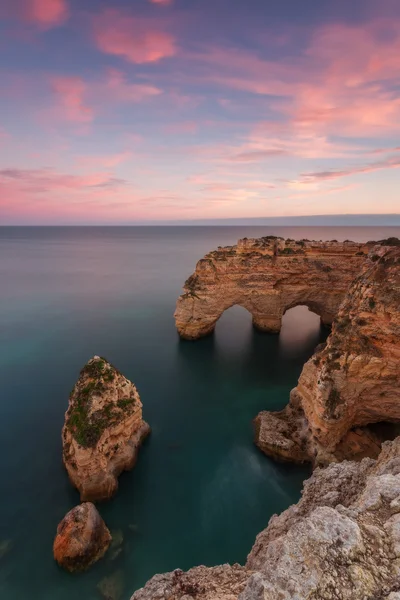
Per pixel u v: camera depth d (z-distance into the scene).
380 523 10.12
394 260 27.45
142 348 51.91
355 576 8.55
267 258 52.25
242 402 37.47
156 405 36.66
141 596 11.62
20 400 36.84
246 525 23.16
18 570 19.80
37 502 24.05
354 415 27.52
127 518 23.16
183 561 20.72
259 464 28.14
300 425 30.34
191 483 26.31
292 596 8.16
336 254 51.66
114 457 25.55
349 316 28.47
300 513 15.00
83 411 23.95
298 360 48.56
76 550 19.66
